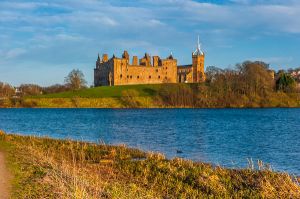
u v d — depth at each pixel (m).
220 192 22.12
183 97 171.62
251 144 51.81
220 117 111.75
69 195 17.50
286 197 20.98
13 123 95.12
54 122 97.50
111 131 73.31
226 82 169.75
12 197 17.56
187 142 54.62
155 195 20.97
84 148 40.00
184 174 26.05
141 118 110.31
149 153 36.38
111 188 20.88
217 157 39.97
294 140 56.50
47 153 35.31
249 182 24.47
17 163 26.75
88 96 188.00
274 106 159.50
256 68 170.38
